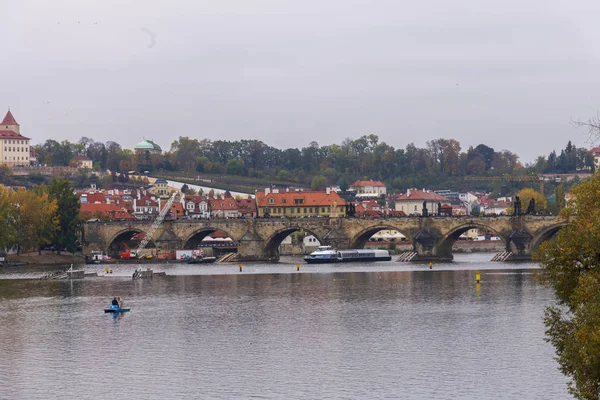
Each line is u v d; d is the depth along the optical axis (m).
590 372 140.38
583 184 165.00
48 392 195.00
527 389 191.75
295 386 197.12
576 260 158.62
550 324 158.62
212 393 192.25
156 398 188.75
